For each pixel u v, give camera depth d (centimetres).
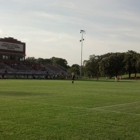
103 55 14212
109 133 742
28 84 3922
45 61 18850
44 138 684
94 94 2169
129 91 2664
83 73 14838
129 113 1089
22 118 937
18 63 9681
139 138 698
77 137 696
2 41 9044
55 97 1834
